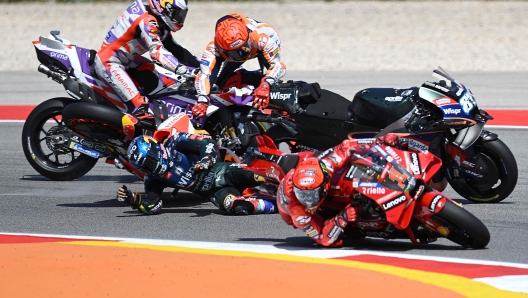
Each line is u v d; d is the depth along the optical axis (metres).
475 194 25.12
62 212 25.55
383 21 93.31
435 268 17.59
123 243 20.72
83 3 113.88
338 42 79.25
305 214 19.19
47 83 59.03
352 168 19.17
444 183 24.70
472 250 19.50
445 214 18.61
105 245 20.38
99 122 27.31
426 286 16.00
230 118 27.55
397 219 18.23
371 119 24.42
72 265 17.89
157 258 18.61
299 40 81.00
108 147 28.12
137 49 28.17
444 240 20.75
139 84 28.69
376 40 80.06
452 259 18.48
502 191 24.52
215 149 23.72
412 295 15.37
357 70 63.78
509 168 24.22
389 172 18.45
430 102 23.31
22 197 28.12
